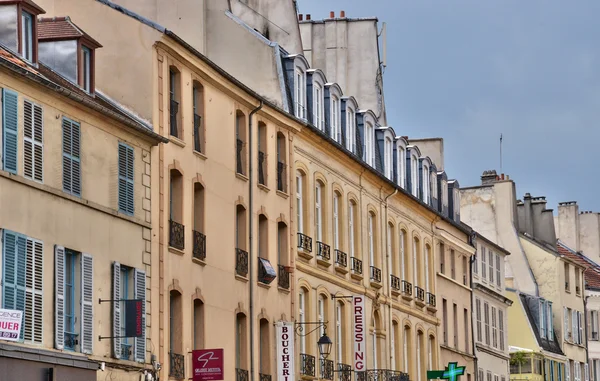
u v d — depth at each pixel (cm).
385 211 7156
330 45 7556
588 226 12400
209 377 4784
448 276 8281
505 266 10300
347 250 6581
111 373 4272
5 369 3712
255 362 5400
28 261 3856
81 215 4166
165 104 4769
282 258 5825
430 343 7856
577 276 11069
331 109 6538
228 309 5184
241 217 5416
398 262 7312
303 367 5906
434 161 8562
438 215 8000
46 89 3966
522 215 10925
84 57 4503
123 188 4441
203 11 5675
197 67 4975
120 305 4366
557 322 10550
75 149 4159
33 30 4178
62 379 3981
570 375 10688
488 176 10525
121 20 4747
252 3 6581
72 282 4128
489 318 9144
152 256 4603
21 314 3672
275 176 5734
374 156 7131
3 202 3762
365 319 6725
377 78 7500
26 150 3891
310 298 6053
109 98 4731
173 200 4850
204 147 5059
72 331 4106
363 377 6569
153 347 4572
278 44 6166
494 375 9144
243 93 5378
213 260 5078
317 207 6266
